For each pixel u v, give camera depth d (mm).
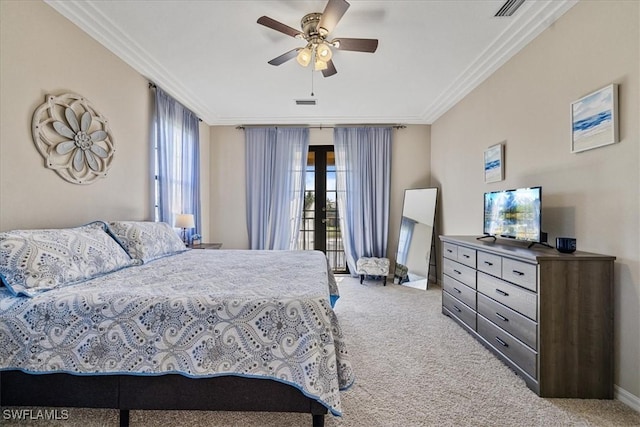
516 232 2471
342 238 5238
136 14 2367
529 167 2670
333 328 1535
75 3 2234
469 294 2781
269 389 1466
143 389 1490
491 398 1829
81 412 1657
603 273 1850
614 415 1689
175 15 2385
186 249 3260
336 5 1979
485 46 2820
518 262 2072
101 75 2686
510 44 2756
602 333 1849
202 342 1436
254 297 1516
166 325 1448
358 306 3631
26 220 2037
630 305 1771
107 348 1438
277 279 1923
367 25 2520
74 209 2416
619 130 1828
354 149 5152
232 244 5273
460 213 4059
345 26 2535
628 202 1779
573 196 2180
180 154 4055
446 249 3301
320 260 2691
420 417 1648
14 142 1958
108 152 2766
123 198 2982
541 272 1871
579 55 2123
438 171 4832
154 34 2635
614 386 1847
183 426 1574
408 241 4859
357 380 2008
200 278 1938
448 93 3922
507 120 3002
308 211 5352
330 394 1386
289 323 1449
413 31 2602
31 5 2053
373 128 5141
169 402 1484
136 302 1475
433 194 4625
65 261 1770
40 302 1477
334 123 5195
